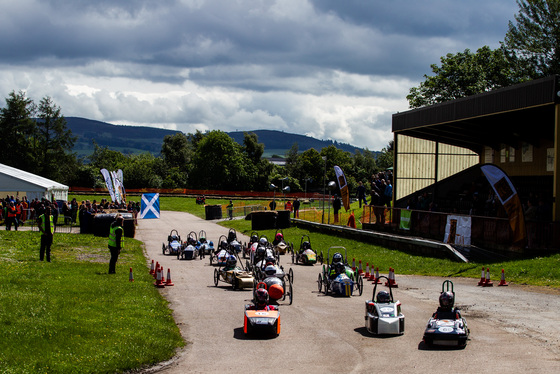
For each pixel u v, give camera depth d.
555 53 54.38
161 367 11.56
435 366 11.23
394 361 11.68
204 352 12.62
